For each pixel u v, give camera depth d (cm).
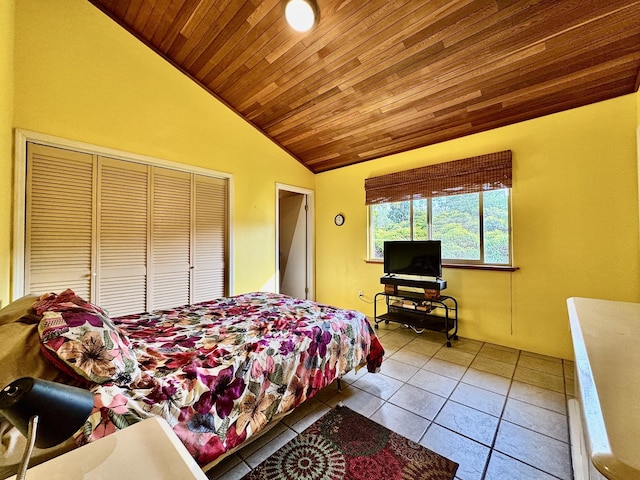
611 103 239
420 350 290
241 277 370
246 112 365
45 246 230
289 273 507
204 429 115
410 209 370
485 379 230
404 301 356
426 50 232
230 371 130
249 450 156
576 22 190
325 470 142
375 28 224
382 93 285
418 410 191
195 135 324
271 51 267
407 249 340
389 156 389
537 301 278
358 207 424
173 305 309
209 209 342
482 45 218
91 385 96
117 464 60
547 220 271
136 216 282
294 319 198
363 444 160
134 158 277
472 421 179
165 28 269
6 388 51
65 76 238
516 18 196
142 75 283
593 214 249
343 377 236
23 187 217
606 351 89
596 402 61
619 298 239
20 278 215
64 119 238
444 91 267
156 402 105
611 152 240
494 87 252
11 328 98
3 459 74
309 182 473
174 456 63
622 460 44
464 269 321
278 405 148
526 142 281
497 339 302
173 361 132
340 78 279
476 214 318
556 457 149
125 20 269
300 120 358
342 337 196
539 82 239
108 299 264
